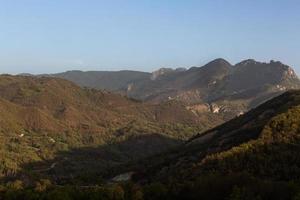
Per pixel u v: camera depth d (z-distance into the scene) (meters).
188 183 110.25
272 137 129.62
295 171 109.75
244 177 105.06
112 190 113.94
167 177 133.75
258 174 111.81
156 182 126.19
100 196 113.62
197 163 130.12
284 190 96.94
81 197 114.69
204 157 135.62
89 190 117.88
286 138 127.38
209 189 105.44
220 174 110.69
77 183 156.38
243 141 140.00
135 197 111.56
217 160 123.38
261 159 117.38
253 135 140.75
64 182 167.50
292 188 96.88
